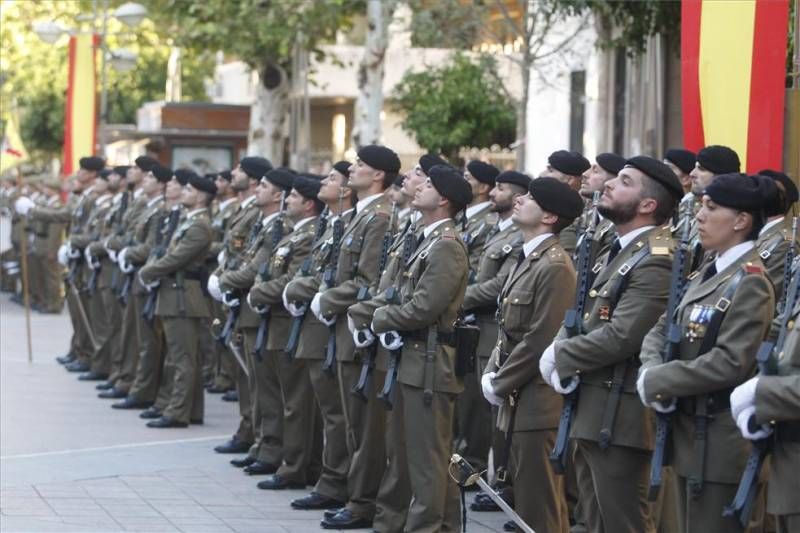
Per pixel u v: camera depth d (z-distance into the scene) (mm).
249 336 25031
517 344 17891
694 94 19828
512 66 50469
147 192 31703
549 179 17859
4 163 50406
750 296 13953
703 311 14258
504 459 17859
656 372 14211
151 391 31172
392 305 19219
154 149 56344
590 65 46000
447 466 19266
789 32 25562
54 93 94438
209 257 30656
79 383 34906
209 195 29156
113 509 21562
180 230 28922
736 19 19328
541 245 17891
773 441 13320
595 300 16250
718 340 14031
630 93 43656
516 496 17922
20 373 36562
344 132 71812
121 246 33062
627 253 16094
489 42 53469
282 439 24422
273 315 23703
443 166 19328
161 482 23719
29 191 58250
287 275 23500
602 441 15891
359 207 21562
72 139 50531
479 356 22906
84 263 36531
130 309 31906
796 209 17547
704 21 19641
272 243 24562
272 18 51125
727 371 13883
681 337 14391
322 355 22047
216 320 29000
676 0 33688
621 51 44500
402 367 19219
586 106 46469
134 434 28094
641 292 15766
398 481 19984
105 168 39469
